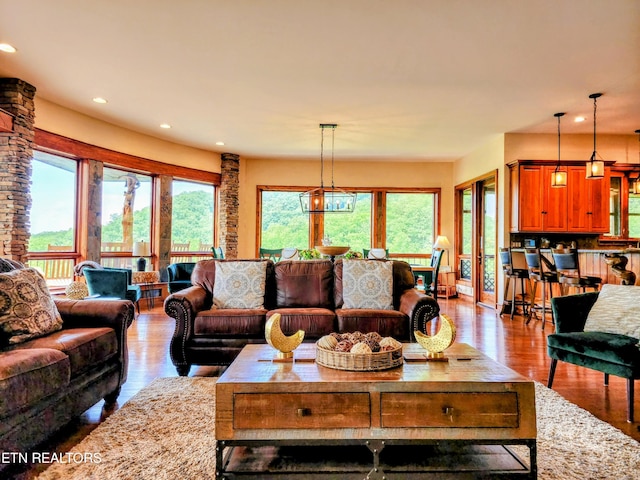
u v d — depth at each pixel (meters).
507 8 2.90
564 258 4.62
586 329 2.90
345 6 2.90
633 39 3.33
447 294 7.65
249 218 8.30
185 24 3.17
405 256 8.64
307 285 3.75
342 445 1.81
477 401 1.70
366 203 8.61
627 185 6.55
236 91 4.60
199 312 3.26
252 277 3.66
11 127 4.18
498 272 6.38
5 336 2.12
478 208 7.39
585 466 1.88
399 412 1.69
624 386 3.02
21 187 4.32
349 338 2.07
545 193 6.01
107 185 6.39
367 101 4.88
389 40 3.39
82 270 4.95
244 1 2.85
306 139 6.74
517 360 3.66
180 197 7.49
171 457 1.94
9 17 3.10
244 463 1.73
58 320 2.49
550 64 3.82
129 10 2.98
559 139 6.16
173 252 7.34
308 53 3.64
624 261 3.54
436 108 5.09
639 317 2.71
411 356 2.06
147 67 3.99
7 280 2.25
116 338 2.65
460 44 3.45
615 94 4.59
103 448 2.03
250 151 7.72
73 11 3.01
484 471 1.68
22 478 1.78
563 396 2.80
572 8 2.90
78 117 5.48
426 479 1.67
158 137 6.75
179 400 2.66
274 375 1.79
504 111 5.20
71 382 2.16
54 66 3.99
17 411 1.76
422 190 8.55
